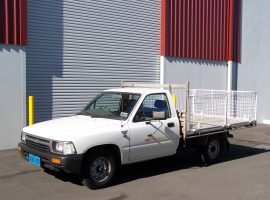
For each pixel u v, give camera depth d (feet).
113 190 21.71
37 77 34.42
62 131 21.68
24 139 23.70
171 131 25.46
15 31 31.99
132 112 23.73
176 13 46.09
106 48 39.42
